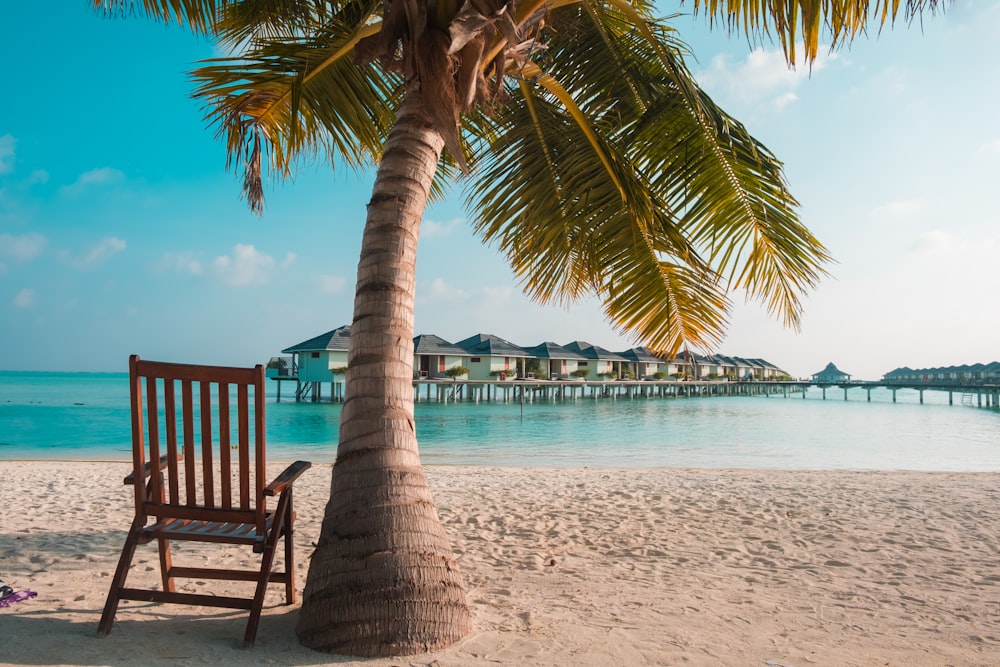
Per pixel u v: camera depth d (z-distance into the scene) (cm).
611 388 6384
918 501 717
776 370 11419
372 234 294
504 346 4912
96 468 1060
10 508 656
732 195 458
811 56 275
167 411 268
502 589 380
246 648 257
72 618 296
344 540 260
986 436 2355
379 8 432
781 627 315
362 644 249
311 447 1755
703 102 418
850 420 3275
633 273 475
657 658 264
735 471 1070
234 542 269
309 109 482
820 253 439
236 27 480
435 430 2395
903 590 388
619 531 561
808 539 532
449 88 289
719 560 463
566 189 466
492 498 740
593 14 469
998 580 412
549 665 249
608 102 475
